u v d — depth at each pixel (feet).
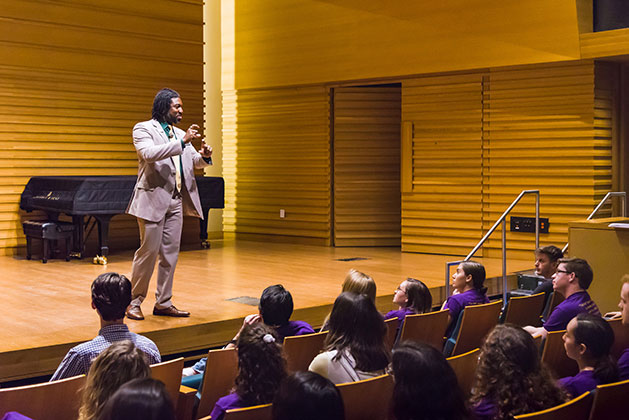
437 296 21.36
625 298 12.00
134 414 5.70
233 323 16.90
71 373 10.48
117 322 10.93
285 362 8.52
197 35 32.89
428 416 6.81
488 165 28.04
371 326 9.86
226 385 10.85
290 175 33.47
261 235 34.65
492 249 28.12
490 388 8.29
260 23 33.47
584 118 25.75
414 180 29.91
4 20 27.76
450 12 27.66
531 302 15.84
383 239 32.30
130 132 31.09
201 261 27.40
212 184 31.14
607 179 26.53
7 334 15.02
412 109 29.78
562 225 26.48
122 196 26.48
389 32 29.27
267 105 34.01
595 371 9.33
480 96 28.04
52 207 26.61
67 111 29.40
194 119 33.04
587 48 24.89
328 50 31.17
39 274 23.61
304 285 21.75
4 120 27.99
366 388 8.64
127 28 30.76
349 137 31.91
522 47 26.17
